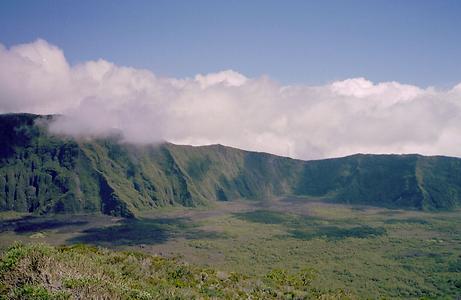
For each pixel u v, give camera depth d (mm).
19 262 59625
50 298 49594
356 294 138125
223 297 89562
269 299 100188
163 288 79812
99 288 55344
